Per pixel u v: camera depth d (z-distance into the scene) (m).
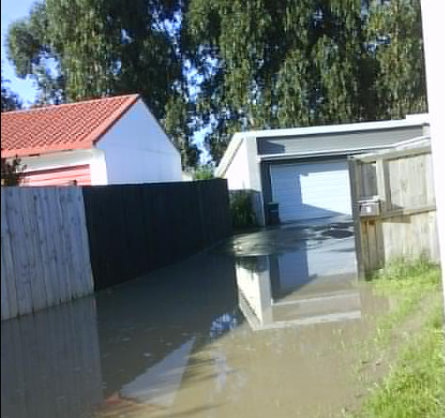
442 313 6.04
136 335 7.27
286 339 6.51
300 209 24.23
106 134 15.73
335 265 11.31
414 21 31.09
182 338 6.99
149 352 6.50
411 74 31.20
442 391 4.15
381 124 24.23
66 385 5.54
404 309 6.75
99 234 10.75
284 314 7.73
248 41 31.77
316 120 31.34
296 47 31.78
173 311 8.52
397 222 8.96
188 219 15.46
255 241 17.41
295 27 31.61
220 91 34.56
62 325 7.95
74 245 9.94
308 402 4.65
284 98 31.34
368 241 9.02
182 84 35.19
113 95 32.97
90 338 7.21
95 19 32.69
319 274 10.47
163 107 34.81
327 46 31.30
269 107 31.83
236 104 32.47
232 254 14.86
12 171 9.03
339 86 31.14
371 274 9.00
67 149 14.97
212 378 5.47
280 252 14.27
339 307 7.68
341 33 32.50
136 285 11.09
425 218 8.87
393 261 8.96
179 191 14.97
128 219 11.93
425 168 8.84
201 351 6.38
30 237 8.83
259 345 6.39
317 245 14.95
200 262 13.88
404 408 4.05
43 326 7.91
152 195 13.25
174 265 13.64
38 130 16.38
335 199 24.34
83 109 17.55
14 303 8.40
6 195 8.34
